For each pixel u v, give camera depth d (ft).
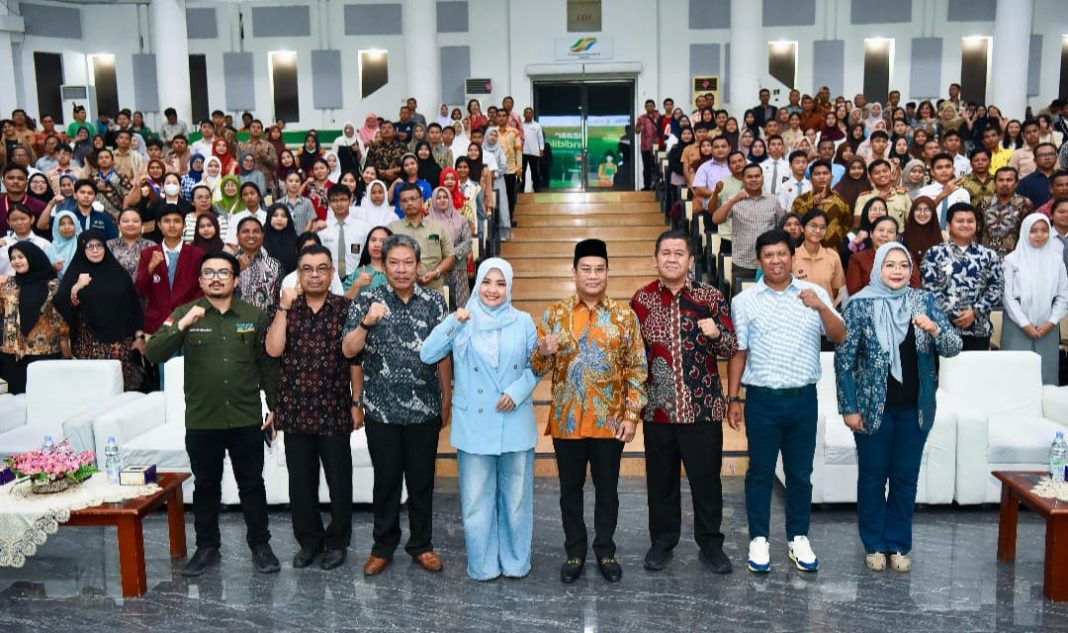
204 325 14.96
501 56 54.34
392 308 14.46
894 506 15.02
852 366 14.62
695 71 53.47
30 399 20.34
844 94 54.54
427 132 38.04
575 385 14.42
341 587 14.71
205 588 14.76
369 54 56.59
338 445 15.21
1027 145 34.60
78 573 15.55
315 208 28.71
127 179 32.30
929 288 19.83
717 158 30.42
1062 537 13.69
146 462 18.06
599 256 14.08
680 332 14.44
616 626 13.21
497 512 15.19
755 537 15.06
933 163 25.70
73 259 21.89
